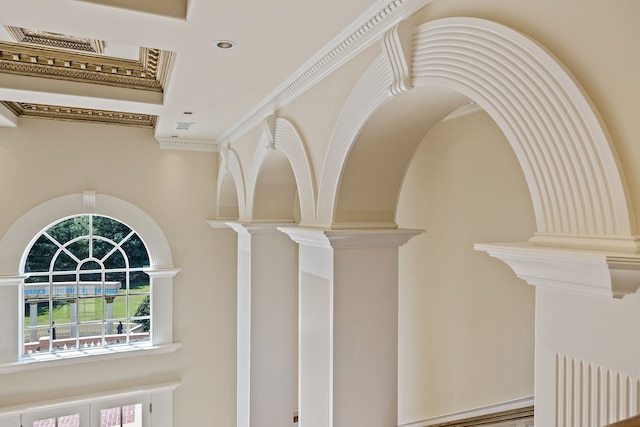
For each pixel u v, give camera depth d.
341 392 2.22
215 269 5.34
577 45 1.01
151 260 5.05
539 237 1.13
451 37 1.38
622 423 0.52
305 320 2.64
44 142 4.52
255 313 3.90
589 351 1.03
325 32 2.02
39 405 4.40
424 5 1.53
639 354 0.92
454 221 3.97
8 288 4.39
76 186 4.66
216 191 5.35
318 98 2.44
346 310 2.23
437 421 3.98
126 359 4.87
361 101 1.89
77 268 4.85
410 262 4.38
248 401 3.93
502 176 3.53
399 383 4.46
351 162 2.11
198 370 5.23
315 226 2.46
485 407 3.73
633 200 0.91
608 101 0.95
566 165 1.04
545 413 1.15
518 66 1.14
